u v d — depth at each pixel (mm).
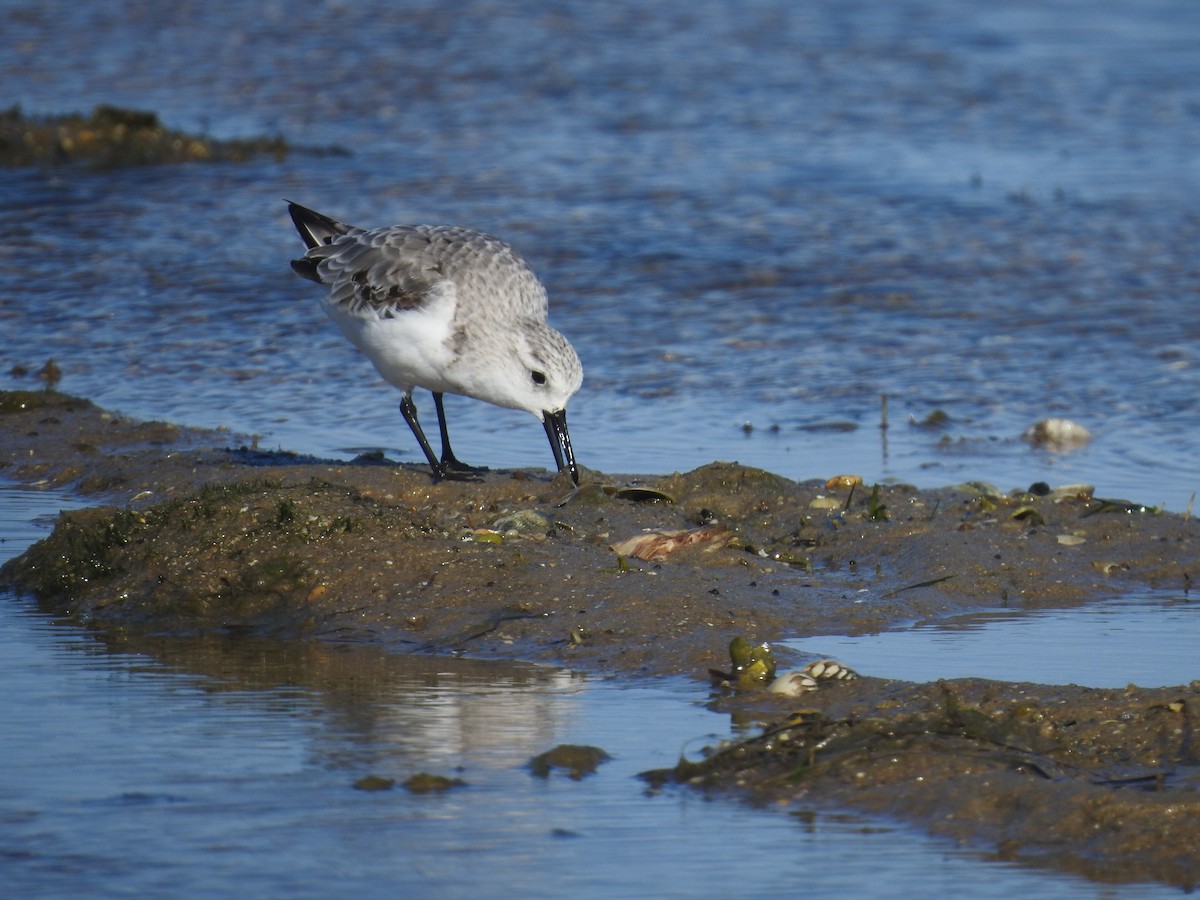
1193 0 40344
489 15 37094
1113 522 13281
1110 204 24703
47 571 11906
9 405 16375
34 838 7672
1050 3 40062
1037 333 19281
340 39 34812
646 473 14766
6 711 9312
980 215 24109
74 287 20562
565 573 11523
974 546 12617
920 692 9445
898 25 37500
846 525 13156
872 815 7977
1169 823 7668
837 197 25047
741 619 10984
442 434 14430
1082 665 10312
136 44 34188
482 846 7652
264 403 17109
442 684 9859
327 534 11812
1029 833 7727
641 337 19094
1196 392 17406
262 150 27125
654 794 8219
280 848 7590
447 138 28484
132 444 15641
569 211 24031
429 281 13352
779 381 17766
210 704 9461
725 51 34781
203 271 21266
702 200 24734
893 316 19875
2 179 25109
